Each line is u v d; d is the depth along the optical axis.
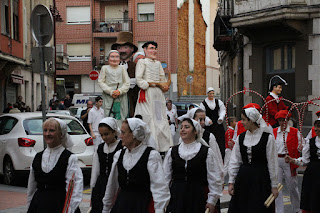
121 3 45.50
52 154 5.37
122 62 12.61
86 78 46.25
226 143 10.22
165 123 11.39
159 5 44.91
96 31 45.47
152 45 11.42
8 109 23.72
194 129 6.02
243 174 6.82
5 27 23.86
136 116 10.16
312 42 19.09
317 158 7.76
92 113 13.35
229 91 32.50
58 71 46.28
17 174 11.39
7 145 11.69
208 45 61.38
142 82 11.09
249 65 21.91
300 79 19.56
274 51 21.09
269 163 6.70
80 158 11.82
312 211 7.73
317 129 7.75
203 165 5.95
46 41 10.13
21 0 26.23
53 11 35.91
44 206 5.25
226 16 27.16
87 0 45.53
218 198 5.97
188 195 5.94
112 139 6.22
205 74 61.44
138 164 5.13
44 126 5.34
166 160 6.20
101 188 6.26
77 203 5.14
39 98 34.44
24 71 30.94
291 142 8.88
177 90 47.25
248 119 6.79
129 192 5.18
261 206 6.63
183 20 51.69
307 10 18.84
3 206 9.05
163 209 5.04
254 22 20.08
